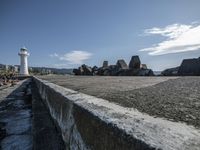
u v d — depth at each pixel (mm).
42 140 3887
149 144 1330
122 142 1596
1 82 30344
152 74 23141
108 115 2133
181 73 18094
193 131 1652
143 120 1973
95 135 2111
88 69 38906
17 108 10352
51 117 5598
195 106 2803
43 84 9844
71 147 3053
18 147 4973
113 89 5660
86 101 3178
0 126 6789
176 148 1257
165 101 3266
